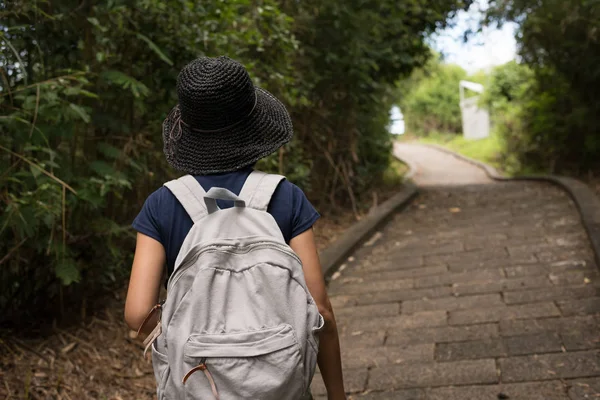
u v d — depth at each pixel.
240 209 1.49
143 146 4.02
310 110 7.98
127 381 3.43
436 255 6.35
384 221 8.41
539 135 12.97
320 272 1.55
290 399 1.37
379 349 4.02
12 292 3.71
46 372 3.27
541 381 3.25
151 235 1.53
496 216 8.02
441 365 3.62
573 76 10.41
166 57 3.75
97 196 3.38
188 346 1.35
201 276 1.39
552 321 4.04
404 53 9.30
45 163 3.03
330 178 8.79
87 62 3.62
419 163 22.12
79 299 3.91
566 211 7.70
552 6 9.37
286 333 1.37
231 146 1.56
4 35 3.00
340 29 7.55
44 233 3.34
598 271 4.97
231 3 4.43
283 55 6.08
